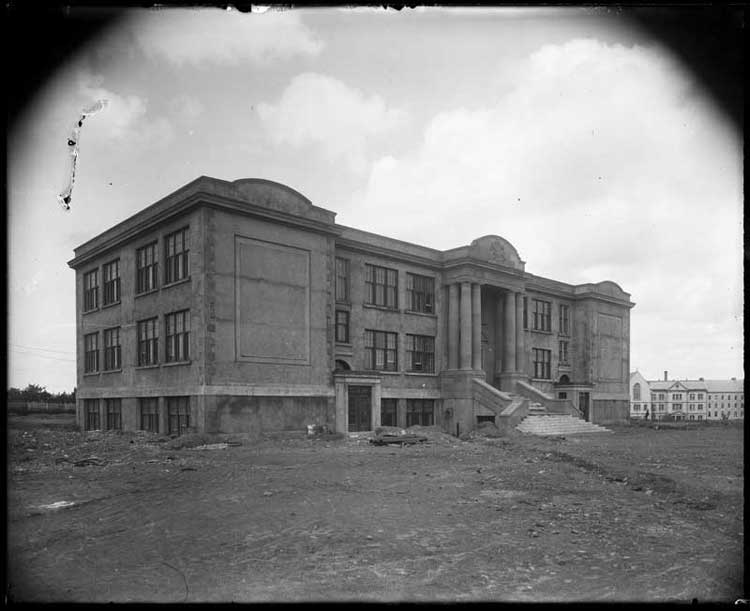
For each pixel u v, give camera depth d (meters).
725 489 11.48
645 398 95.75
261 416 22.58
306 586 5.79
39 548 7.14
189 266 22.19
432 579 6.00
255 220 23.09
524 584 5.84
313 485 11.66
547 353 40.12
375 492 10.91
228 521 8.51
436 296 33.00
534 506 9.65
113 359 27.19
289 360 23.78
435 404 32.22
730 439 26.48
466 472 13.80
